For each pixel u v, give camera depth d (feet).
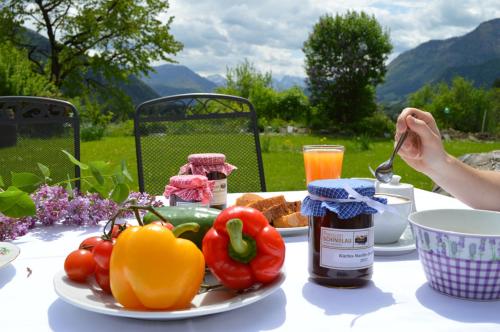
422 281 2.98
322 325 2.42
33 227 4.43
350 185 2.76
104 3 61.21
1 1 57.36
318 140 49.55
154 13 64.03
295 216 4.06
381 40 69.26
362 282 2.85
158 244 2.33
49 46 63.57
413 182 22.97
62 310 2.62
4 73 41.32
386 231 3.52
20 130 6.85
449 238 2.63
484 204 4.43
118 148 39.68
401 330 2.36
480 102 73.00
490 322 2.43
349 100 69.67
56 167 6.89
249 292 2.65
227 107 7.53
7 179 6.79
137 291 2.34
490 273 2.59
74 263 2.72
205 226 3.04
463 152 40.42
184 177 4.27
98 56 63.21
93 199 4.63
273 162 30.25
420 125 4.17
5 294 2.86
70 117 6.97
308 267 2.99
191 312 2.31
